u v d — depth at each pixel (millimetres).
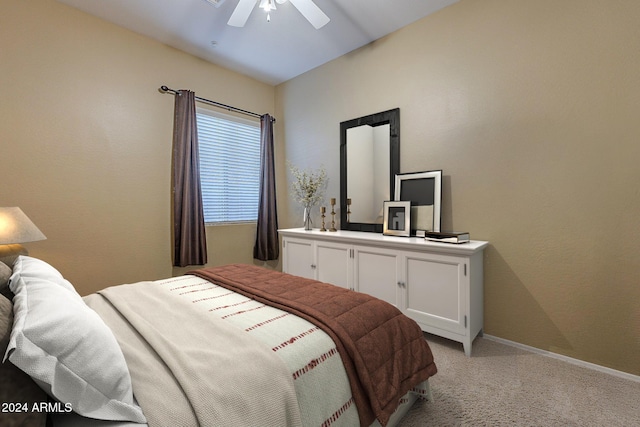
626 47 1840
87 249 2654
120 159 2832
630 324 1863
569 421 1501
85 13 2619
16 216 1969
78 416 783
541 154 2154
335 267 2930
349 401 1125
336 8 2594
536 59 2158
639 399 1663
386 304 1562
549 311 2152
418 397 1673
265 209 3869
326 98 3568
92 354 762
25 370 648
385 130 3008
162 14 2648
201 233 3279
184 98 3160
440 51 2633
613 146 1893
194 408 768
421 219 2707
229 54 3342
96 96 2688
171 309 1391
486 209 2414
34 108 2385
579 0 1989
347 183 3352
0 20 2246
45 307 809
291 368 994
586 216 1994
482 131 2418
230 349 1031
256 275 2035
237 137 3828
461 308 2139
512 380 1853
